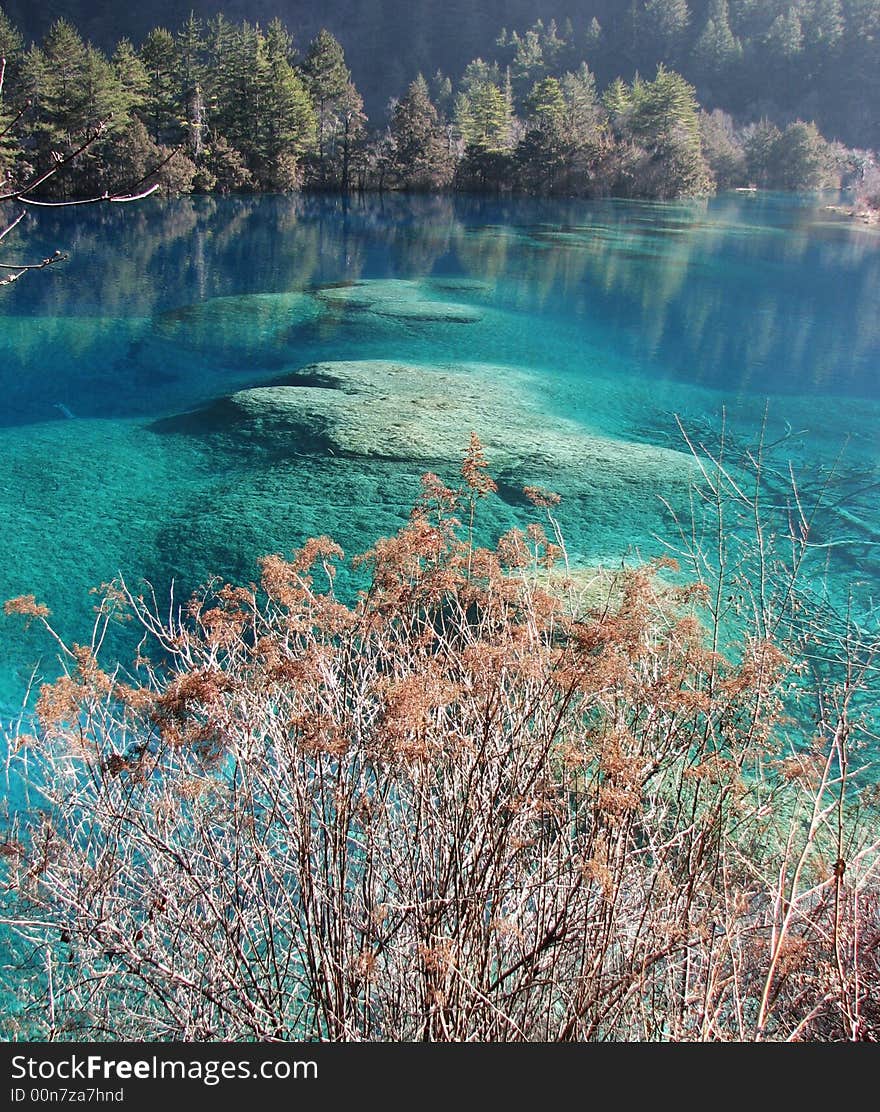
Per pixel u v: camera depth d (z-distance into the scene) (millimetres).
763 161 64438
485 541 8164
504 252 27422
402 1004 2211
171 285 21203
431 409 11789
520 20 117125
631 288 21859
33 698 5855
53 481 9586
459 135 63312
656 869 2283
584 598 3816
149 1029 2432
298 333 16672
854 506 9102
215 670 2344
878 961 2467
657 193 53469
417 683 2205
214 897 2334
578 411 12422
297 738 2283
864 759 4363
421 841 2266
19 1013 2770
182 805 2850
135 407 12531
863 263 27281
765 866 2869
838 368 15375
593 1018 2057
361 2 119875
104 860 2473
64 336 16203
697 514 8844
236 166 46906
